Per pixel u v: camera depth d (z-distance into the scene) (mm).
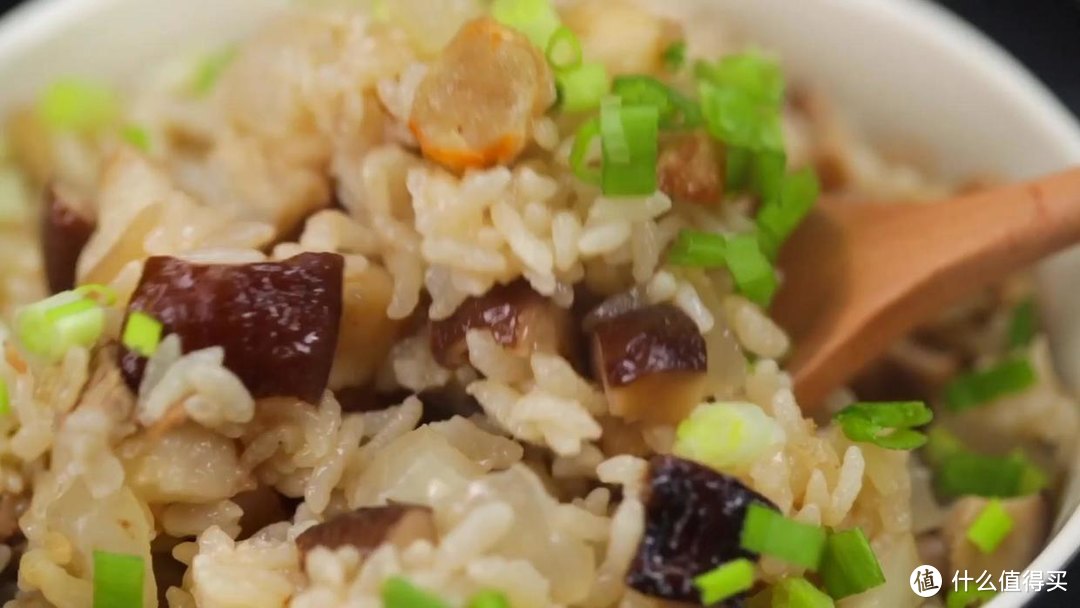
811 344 292
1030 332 307
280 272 261
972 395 305
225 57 326
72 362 263
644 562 253
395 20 283
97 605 257
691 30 318
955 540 282
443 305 268
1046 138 305
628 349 262
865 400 304
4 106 312
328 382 268
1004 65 312
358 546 251
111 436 258
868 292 292
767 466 261
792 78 331
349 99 280
